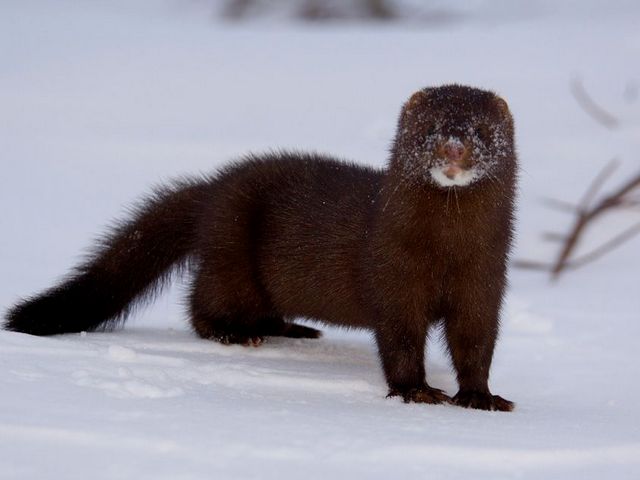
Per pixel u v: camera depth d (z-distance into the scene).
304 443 7.39
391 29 41.19
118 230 12.75
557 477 7.25
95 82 29.62
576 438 8.27
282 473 6.74
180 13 48.66
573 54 31.52
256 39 37.38
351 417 8.50
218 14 47.50
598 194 19.44
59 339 11.05
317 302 11.55
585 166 20.84
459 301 10.23
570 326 13.46
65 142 23.28
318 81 29.02
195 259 12.45
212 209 12.31
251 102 26.92
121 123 25.19
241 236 12.03
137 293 12.69
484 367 10.30
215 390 9.15
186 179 13.37
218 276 12.08
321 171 12.00
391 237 10.09
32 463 6.58
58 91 28.56
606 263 16.95
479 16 45.84
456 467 7.21
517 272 16.64
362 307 10.99
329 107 26.05
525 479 7.12
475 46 33.91
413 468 7.09
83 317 12.09
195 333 12.33
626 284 15.84
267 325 12.91
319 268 11.38
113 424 7.39
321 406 9.00
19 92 28.36
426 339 10.54
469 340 10.28
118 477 6.44
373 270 10.27
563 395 10.66
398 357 10.20
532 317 13.42
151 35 38.75
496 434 8.23
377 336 10.37
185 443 7.12
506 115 10.16
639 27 37.88
